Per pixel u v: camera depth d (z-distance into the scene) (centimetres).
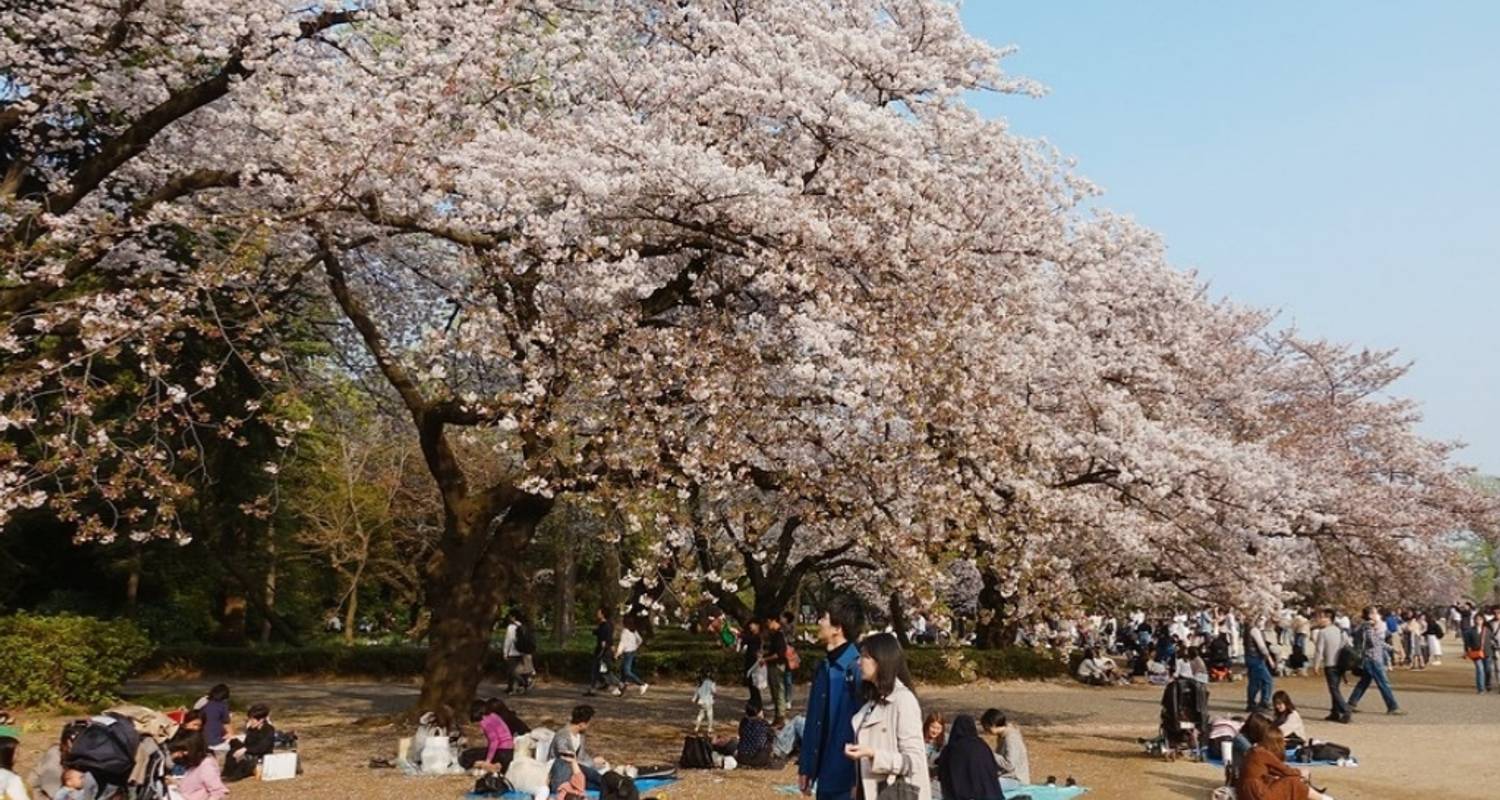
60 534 2483
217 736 1226
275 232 1278
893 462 1178
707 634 3559
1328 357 3228
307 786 1121
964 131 1398
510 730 1162
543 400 1222
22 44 1304
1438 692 2373
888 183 1242
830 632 653
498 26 1351
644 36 1547
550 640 3316
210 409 2252
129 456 1141
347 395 2116
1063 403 1580
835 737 620
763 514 1281
